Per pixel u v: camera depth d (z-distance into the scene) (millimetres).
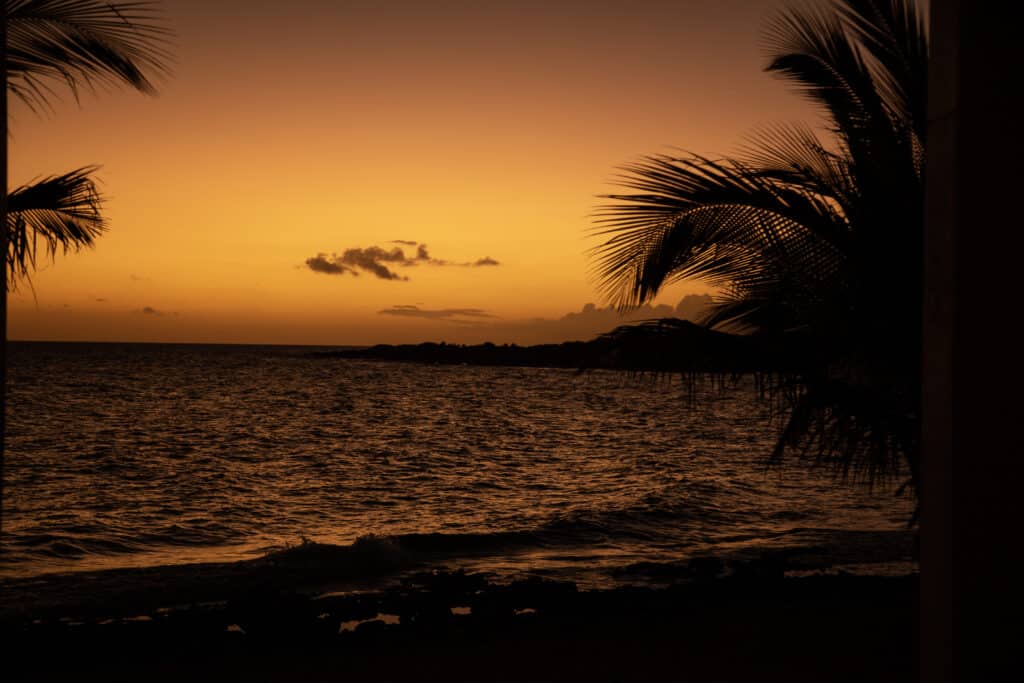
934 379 2787
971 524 2695
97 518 15094
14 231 7562
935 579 2768
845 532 13695
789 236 5875
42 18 6328
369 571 10812
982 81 2713
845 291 5824
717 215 5824
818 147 6359
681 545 12867
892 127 6199
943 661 2719
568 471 22734
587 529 14180
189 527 14430
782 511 15883
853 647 5926
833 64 6637
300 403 49438
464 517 15758
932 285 2801
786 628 6598
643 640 6312
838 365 6031
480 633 6766
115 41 6598
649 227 5867
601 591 8750
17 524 14383
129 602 9086
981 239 2703
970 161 2703
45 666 5914
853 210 5969
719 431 35969
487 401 56625
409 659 5953
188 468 22234
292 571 10703
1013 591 2695
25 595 9344
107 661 6039
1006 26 2727
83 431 31266
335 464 23703
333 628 7031
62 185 7418
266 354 193375
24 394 49781
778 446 6195
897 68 6297
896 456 6105
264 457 25016
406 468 23078
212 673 5672
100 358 125062
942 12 2777
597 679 5320
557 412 47406
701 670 5434
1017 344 2709
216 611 7785
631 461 24938
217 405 45906
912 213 5734
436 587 9328
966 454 2693
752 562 11000
